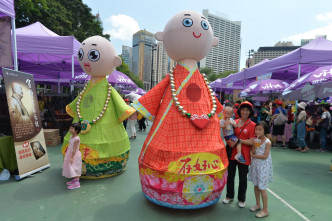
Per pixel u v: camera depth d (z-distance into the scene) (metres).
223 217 3.32
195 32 3.53
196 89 3.52
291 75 13.51
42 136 5.48
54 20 16.27
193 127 3.29
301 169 5.82
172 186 3.12
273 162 6.48
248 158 3.49
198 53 3.65
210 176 3.18
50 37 8.09
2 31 5.86
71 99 8.57
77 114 4.72
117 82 11.64
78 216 3.27
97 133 4.55
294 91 7.02
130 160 6.24
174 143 3.22
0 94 6.56
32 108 5.29
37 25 9.22
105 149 4.57
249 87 11.66
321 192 4.36
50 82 18.67
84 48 4.75
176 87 3.54
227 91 24.02
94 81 4.91
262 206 3.70
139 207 3.55
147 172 3.34
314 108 10.09
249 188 4.48
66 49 8.25
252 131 3.46
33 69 13.92
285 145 8.87
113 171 4.84
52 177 4.81
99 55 4.68
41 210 3.44
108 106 4.79
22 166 4.71
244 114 3.49
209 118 3.44
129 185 4.42
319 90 6.02
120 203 3.68
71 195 3.96
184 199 3.15
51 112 8.39
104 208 3.51
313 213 3.53
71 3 20.73
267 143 3.33
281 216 3.41
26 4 13.88
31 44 7.94
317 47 8.62
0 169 4.72
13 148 4.92
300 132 7.80
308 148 8.20
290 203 3.86
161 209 3.50
